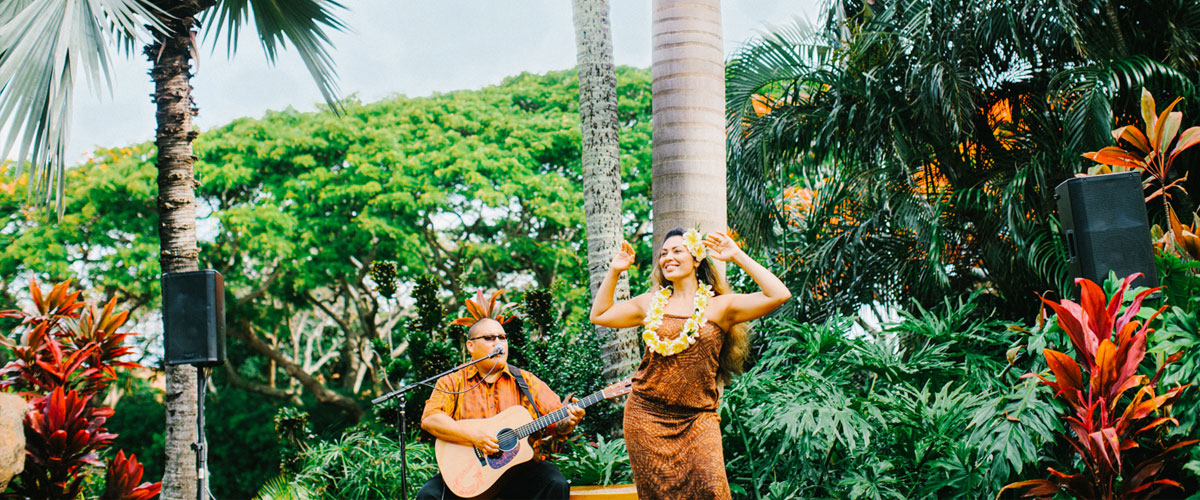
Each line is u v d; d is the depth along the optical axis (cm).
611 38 692
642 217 1603
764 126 705
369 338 1669
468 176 1567
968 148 657
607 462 491
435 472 609
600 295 335
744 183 706
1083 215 377
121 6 536
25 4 561
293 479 685
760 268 303
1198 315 364
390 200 1546
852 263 679
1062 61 621
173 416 590
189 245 611
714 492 296
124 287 1544
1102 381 317
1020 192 585
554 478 394
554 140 1694
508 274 1688
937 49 623
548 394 420
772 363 513
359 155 1593
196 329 453
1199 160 557
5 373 513
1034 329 412
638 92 1759
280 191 1603
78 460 459
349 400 1706
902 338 526
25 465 450
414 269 1582
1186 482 349
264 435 1659
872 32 651
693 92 536
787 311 688
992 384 452
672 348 302
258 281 1664
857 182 677
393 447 641
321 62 768
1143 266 368
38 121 510
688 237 314
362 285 1634
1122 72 553
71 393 464
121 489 464
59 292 549
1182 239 406
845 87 669
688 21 543
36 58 507
